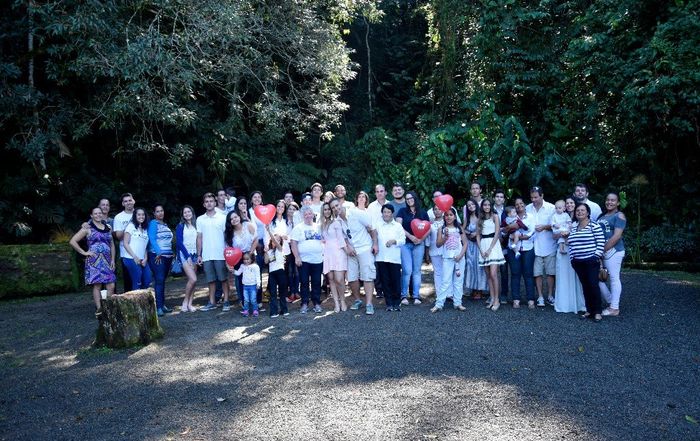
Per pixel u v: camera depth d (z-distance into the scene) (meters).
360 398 4.31
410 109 20.58
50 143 11.23
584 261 6.54
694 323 6.45
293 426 3.85
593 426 3.75
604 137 13.97
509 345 5.64
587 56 13.29
